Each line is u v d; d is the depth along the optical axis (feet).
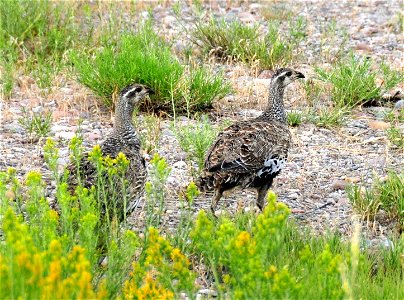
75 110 44.75
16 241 21.17
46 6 54.49
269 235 21.85
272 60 52.60
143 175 30.42
